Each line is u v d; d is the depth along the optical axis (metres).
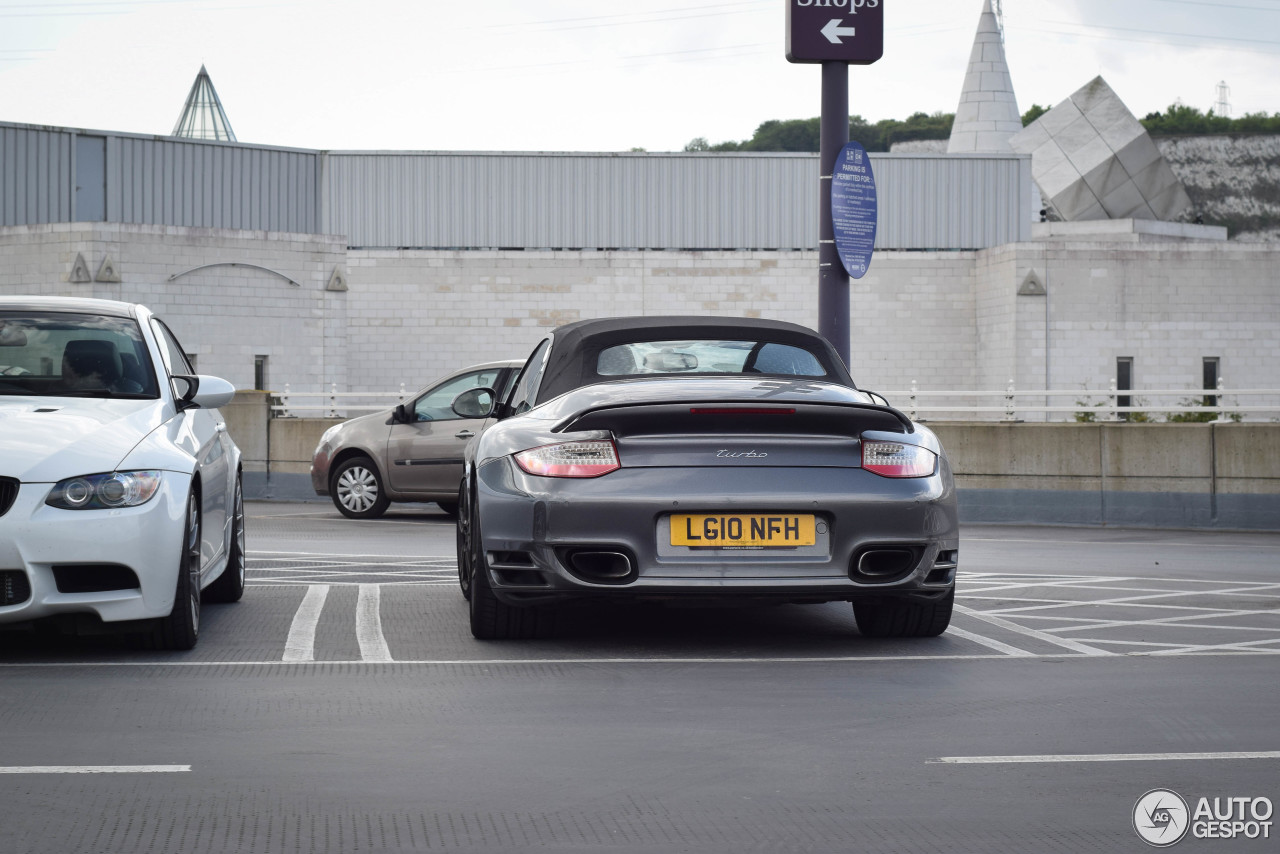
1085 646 6.79
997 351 37.88
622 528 6.07
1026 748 4.60
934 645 6.80
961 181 44.28
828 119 14.05
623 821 3.75
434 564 10.62
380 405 39.94
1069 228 43.81
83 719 4.96
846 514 6.12
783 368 7.11
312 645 6.68
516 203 44.44
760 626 7.42
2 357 7.05
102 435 6.27
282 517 16.11
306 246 35.84
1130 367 36.62
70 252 33.56
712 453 6.13
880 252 39.69
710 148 136.75
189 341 34.44
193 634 6.46
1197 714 5.14
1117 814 3.83
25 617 5.91
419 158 44.50
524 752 4.52
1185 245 36.47
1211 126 136.50
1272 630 7.39
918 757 4.47
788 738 4.74
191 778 4.16
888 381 39.72
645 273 40.25
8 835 3.58
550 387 7.06
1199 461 16.25
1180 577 10.17
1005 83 56.62
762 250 40.28
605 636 7.03
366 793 4.02
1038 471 16.83
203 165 42.75
